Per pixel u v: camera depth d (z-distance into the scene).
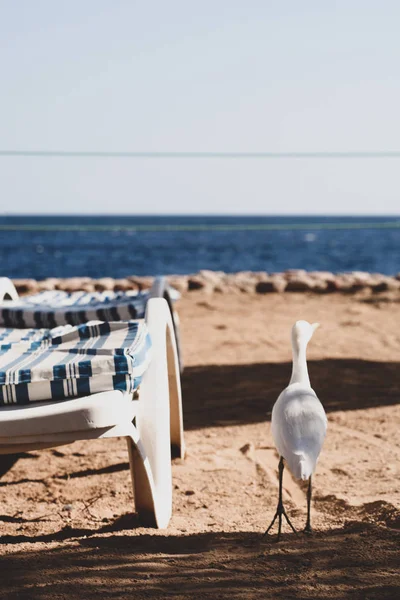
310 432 3.62
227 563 3.53
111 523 4.37
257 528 4.20
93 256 64.88
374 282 15.98
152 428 4.42
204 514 4.54
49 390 3.80
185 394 7.85
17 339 5.15
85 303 6.88
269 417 6.96
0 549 3.81
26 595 3.12
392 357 9.74
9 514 4.58
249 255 68.25
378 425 6.59
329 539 3.89
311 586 3.21
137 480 4.14
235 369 9.00
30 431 3.62
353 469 5.36
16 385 3.79
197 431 6.54
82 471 5.49
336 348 10.34
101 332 4.80
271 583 3.25
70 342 4.75
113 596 3.10
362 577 3.29
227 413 7.12
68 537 4.09
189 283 15.97
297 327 4.41
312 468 3.49
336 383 8.27
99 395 3.76
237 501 4.80
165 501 4.33
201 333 11.48
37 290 15.38
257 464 5.58
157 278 7.18
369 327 12.02
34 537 4.10
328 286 15.88
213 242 98.50
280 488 4.02
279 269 50.56
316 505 4.67
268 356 9.79
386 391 7.89
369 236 127.19
